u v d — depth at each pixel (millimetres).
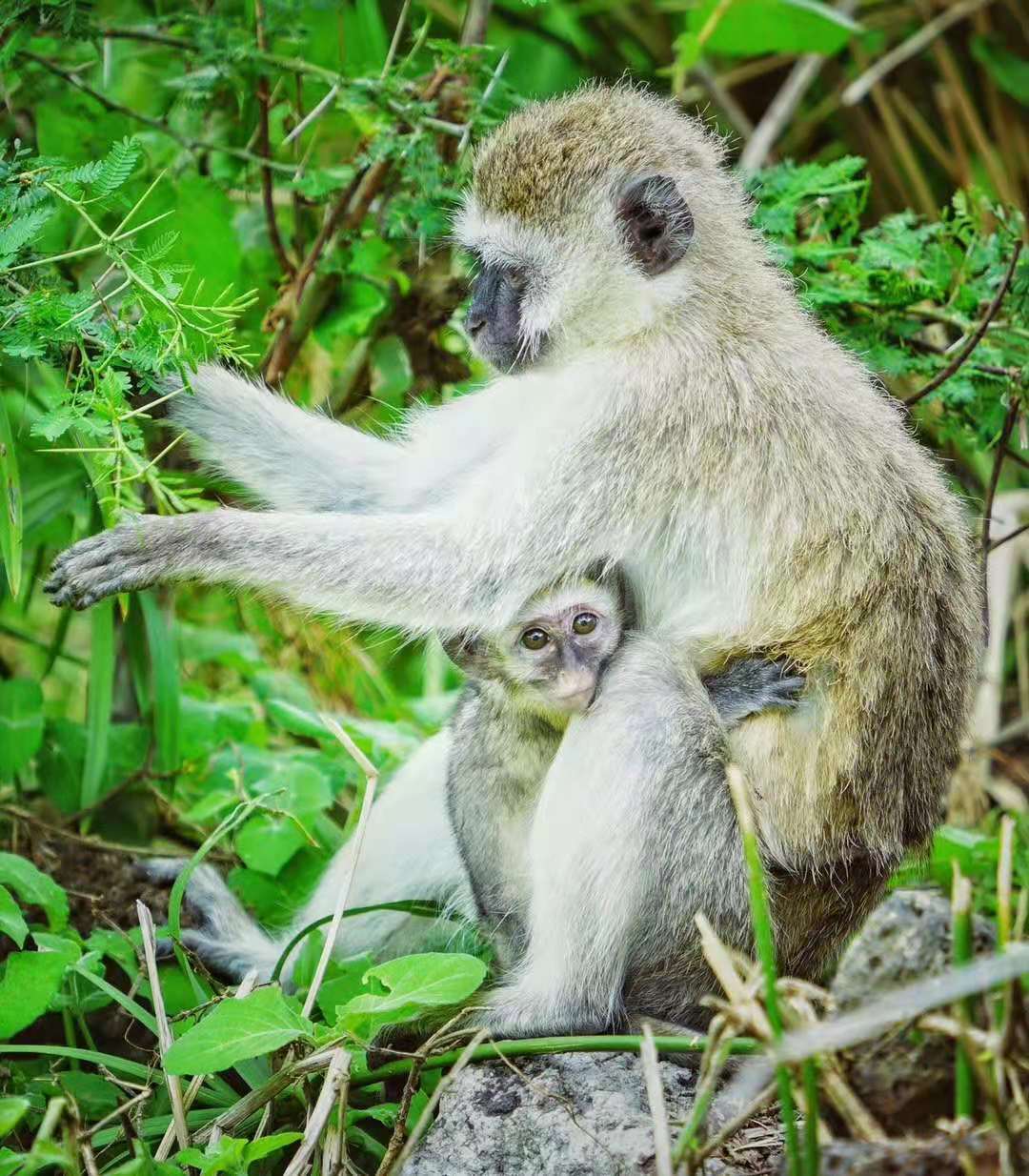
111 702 7750
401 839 7168
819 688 6336
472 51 7785
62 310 5758
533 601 6473
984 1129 4457
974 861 7449
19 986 5758
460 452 7312
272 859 7328
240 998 5453
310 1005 5770
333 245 7973
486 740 6691
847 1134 4906
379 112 7793
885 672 6352
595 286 6730
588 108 7078
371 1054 5922
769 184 8336
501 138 7051
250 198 8664
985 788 8836
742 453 6504
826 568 6375
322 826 7730
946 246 8133
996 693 9344
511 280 6895
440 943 7184
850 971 5168
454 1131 5512
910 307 8023
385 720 9055
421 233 7602
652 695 6203
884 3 11914
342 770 7953
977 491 9422
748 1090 5281
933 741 6562
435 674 9844
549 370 6945
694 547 6555
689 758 6152
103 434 5758
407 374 8938
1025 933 6996
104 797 7703
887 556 6430
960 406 7910
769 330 6812
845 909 6520
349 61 9109
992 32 11492
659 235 6711
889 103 11734
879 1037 4875
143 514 6957
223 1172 5203
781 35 9680
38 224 5730
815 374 6758
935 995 4289
